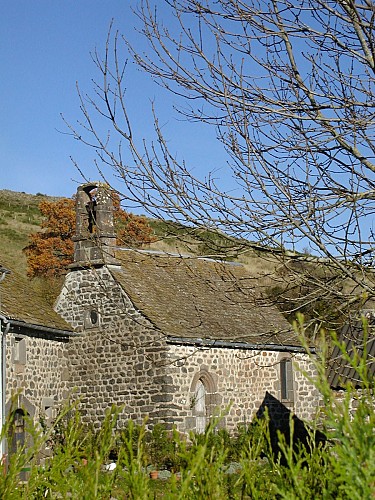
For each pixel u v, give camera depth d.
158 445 22.03
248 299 8.16
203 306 26.61
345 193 7.59
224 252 7.35
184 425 23.67
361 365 3.77
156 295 25.52
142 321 24.17
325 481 4.29
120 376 24.55
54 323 24.56
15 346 22.75
